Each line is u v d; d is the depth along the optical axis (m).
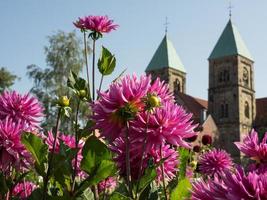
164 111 2.63
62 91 40.81
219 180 1.95
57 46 43.62
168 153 3.13
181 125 2.63
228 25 84.44
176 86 88.44
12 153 3.00
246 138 2.79
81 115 28.78
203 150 9.93
